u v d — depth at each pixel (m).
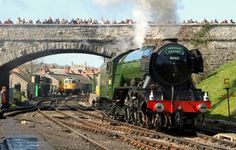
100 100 38.38
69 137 20.34
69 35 45.44
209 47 43.91
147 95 22.53
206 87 39.44
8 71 53.88
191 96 22.72
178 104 22.11
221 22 43.91
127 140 18.92
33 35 45.50
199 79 43.72
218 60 43.94
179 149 16.17
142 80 24.20
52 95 108.25
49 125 26.47
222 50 43.94
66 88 109.81
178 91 22.75
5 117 30.58
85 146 17.33
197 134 21.55
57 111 42.59
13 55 45.53
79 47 45.41
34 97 90.06
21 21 45.53
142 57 24.09
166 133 22.70
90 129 23.88
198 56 23.81
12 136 18.22
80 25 45.31
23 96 77.69
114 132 21.41
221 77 39.81
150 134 21.02
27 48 45.53
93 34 45.34
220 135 20.91
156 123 22.41
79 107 50.44
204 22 43.94
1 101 30.97
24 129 22.17
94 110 44.09
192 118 22.80
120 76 28.66
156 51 23.39
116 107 29.84
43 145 15.66
